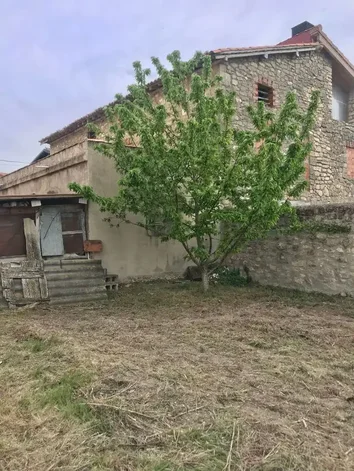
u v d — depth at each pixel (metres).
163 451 2.73
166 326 6.05
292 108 7.22
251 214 7.30
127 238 9.68
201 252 8.07
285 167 7.25
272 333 5.52
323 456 2.63
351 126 14.40
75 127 14.77
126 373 3.96
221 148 7.39
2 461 2.67
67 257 8.91
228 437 2.85
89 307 7.68
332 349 4.86
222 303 7.73
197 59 9.29
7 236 8.30
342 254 7.94
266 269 9.59
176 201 7.62
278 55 12.00
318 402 3.43
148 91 11.86
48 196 8.41
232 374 4.06
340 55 13.66
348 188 14.20
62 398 3.52
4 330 5.98
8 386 3.87
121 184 7.51
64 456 2.70
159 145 7.24
